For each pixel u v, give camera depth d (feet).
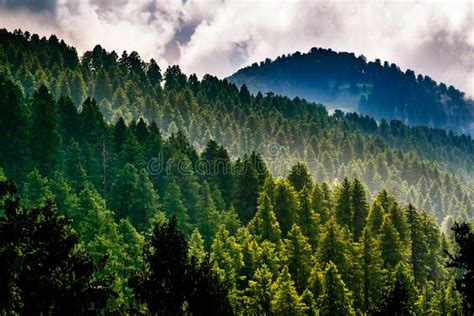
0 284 45.37
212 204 213.46
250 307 129.59
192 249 141.49
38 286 49.34
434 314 153.17
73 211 165.27
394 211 212.23
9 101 221.66
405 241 205.26
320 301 137.90
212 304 61.16
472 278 62.18
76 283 51.90
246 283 155.74
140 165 254.06
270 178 242.58
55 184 174.70
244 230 179.22
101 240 122.42
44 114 226.38
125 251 140.26
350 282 163.02
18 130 218.59
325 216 228.02
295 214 210.59
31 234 51.29
